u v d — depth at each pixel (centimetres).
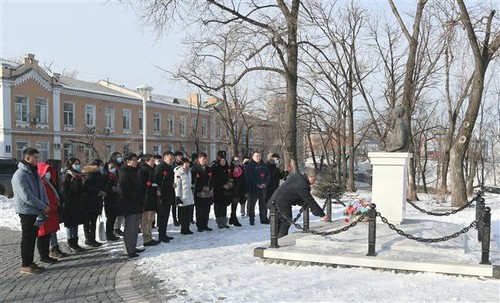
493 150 4838
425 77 2419
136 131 4169
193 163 1087
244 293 576
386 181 866
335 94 2878
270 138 4588
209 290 595
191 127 4672
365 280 625
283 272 680
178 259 783
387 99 2630
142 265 753
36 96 3256
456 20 1543
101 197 957
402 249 725
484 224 655
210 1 1575
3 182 1914
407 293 562
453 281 618
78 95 3581
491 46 1539
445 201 1822
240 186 1166
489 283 608
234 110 3512
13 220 1334
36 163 738
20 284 657
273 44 1546
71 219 876
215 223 1209
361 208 882
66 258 825
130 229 820
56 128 3403
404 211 891
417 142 3688
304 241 782
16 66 3138
